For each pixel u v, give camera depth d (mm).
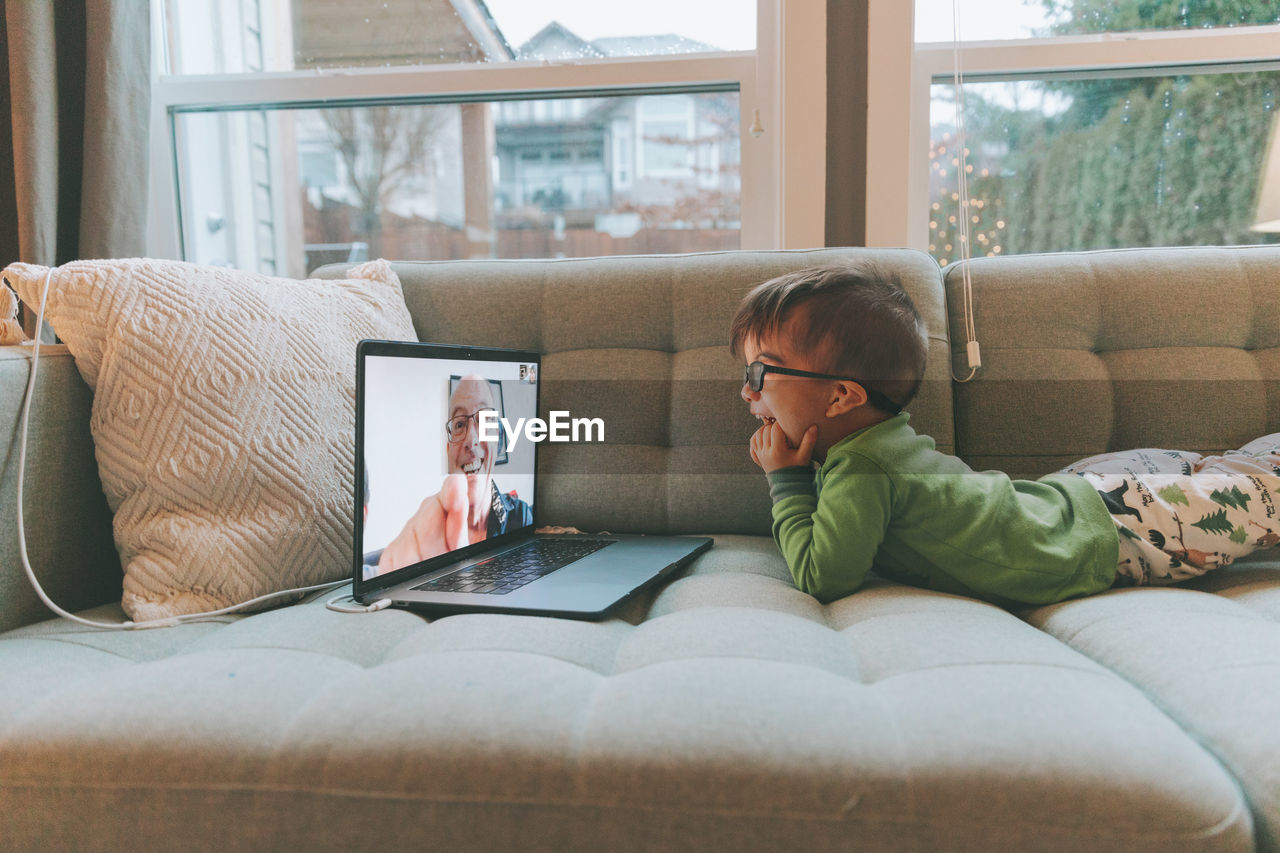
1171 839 395
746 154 1518
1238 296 1017
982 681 493
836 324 838
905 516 765
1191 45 1382
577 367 1106
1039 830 404
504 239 1619
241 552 749
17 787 464
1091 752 424
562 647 584
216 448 756
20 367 719
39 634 660
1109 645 611
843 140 1446
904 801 414
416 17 1562
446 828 438
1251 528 783
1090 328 1037
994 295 1065
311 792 445
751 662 524
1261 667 511
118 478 744
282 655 565
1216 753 460
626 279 1123
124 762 458
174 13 1597
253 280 892
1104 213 1472
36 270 776
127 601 702
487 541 917
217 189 1646
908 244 1470
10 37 1244
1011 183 1481
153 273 797
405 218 1630
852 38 1427
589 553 896
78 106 1364
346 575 853
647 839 428
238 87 1570
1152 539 780
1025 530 750
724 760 432
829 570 734
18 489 696
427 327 1138
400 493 768
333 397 868
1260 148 1419
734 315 1046
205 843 450
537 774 437
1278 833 403
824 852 417
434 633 619
